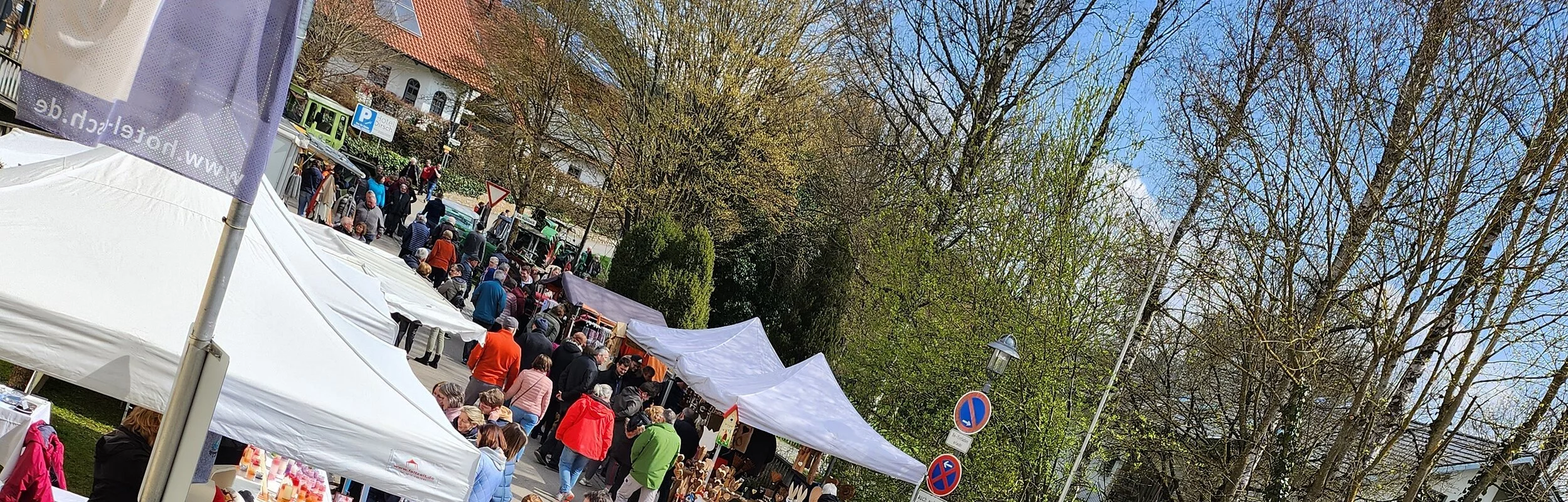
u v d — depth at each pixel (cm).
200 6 294
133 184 703
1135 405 2044
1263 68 1777
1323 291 1653
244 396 610
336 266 1178
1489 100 1482
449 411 1032
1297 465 1777
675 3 3120
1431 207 1547
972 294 2027
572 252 3344
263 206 993
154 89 290
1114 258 1941
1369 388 1620
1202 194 1912
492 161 3981
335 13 4453
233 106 300
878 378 2156
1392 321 1474
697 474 1334
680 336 1775
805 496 1594
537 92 3659
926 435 2017
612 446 1354
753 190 3075
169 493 299
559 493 1198
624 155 3325
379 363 746
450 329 1331
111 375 589
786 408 1459
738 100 3038
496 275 1845
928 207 2347
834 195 3109
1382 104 1619
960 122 2688
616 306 2258
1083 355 1919
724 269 3003
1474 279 1398
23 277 592
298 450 629
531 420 1289
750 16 3088
